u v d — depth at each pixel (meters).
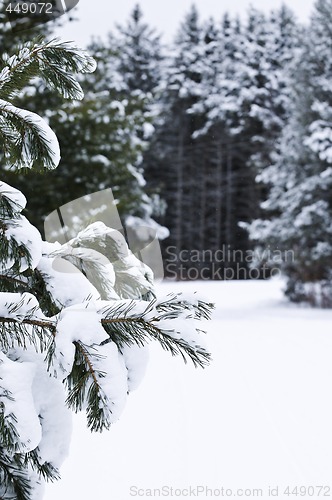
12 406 1.43
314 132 19.72
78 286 1.83
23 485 1.82
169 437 4.59
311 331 12.45
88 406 1.50
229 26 37.22
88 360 1.49
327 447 4.33
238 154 33.91
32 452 1.71
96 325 1.54
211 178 34.16
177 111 35.09
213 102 34.09
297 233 19.78
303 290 19.20
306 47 21.05
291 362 8.47
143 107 12.77
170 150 34.19
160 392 6.41
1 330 1.60
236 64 34.16
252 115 32.38
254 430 4.82
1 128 1.77
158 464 3.92
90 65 1.79
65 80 1.79
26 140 1.76
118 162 11.42
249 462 3.97
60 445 1.72
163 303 1.61
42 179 9.51
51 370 1.63
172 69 35.28
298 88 21.03
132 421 5.12
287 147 21.25
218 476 3.68
